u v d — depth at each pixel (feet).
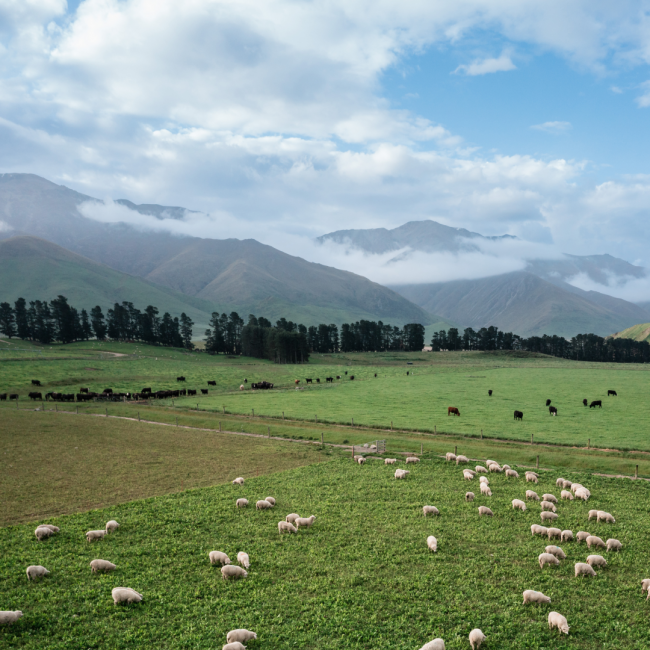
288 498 122.62
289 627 66.13
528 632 64.80
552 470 149.79
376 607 71.20
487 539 95.35
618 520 105.40
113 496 129.18
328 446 190.49
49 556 88.48
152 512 112.27
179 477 147.84
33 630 65.57
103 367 470.39
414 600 72.95
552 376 469.98
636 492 126.52
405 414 256.93
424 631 65.16
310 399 321.93
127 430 221.87
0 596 74.02
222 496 124.26
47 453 176.86
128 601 71.92
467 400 313.73
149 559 87.40
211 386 411.34
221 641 62.90
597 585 76.89
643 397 319.88
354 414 256.73
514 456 170.30
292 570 82.74
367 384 419.95
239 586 77.36
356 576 80.23
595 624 66.44
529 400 312.50
